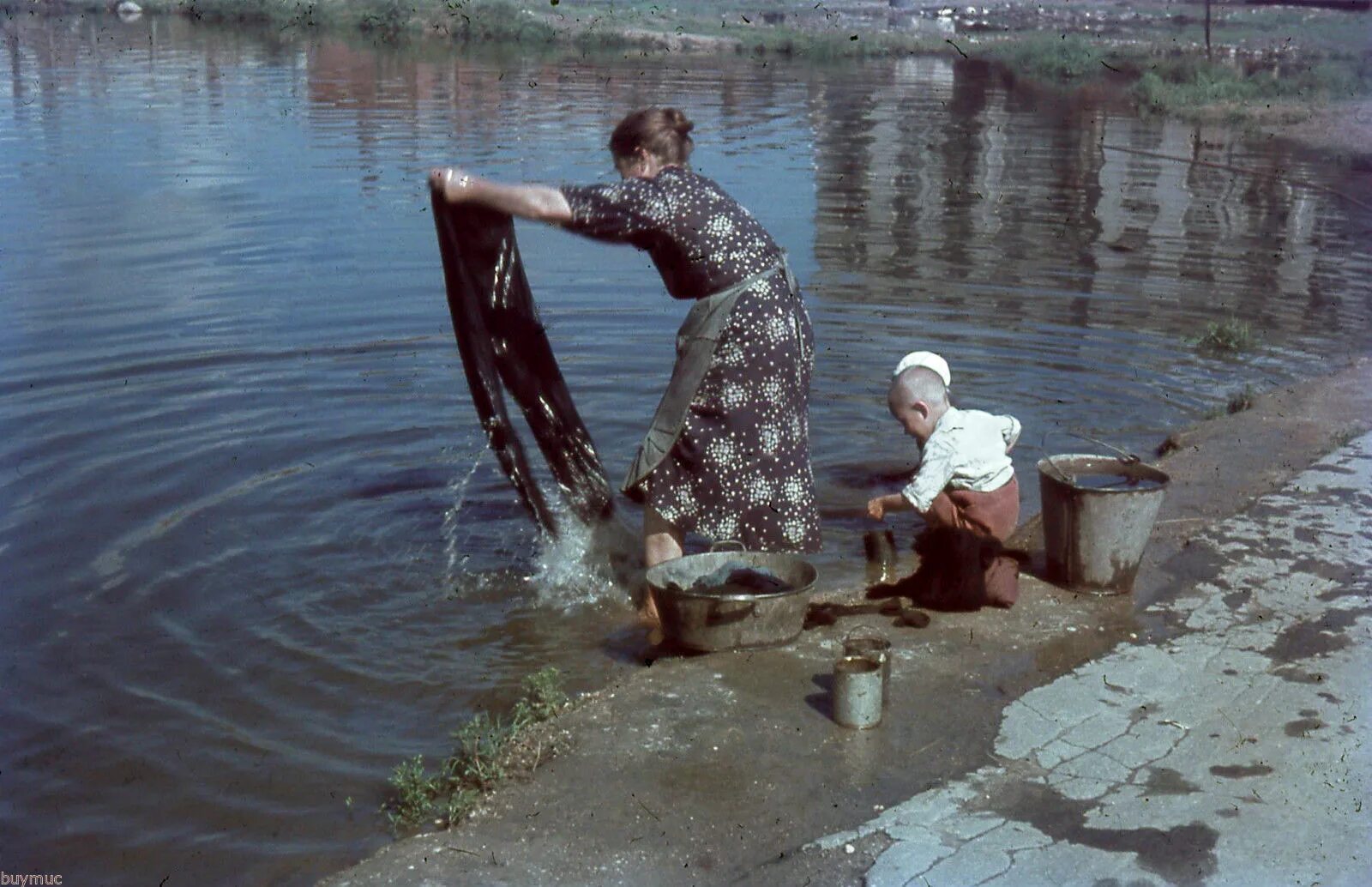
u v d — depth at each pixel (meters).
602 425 8.45
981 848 4.14
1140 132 21.42
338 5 36.69
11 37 31.83
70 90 22.83
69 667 5.68
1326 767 4.57
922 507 5.92
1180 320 11.15
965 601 5.92
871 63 30.36
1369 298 11.95
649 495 6.00
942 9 35.19
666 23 34.41
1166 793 4.43
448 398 8.99
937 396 6.16
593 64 28.66
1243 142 20.69
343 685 5.59
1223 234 14.48
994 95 25.39
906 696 5.13
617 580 6.61
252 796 4.80
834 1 37.94
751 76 27.19
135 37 32.50
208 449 8.05
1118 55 29.31
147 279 11.50
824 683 5.23
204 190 15.01
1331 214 15.59
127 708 5.38
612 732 4.89
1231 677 5.24
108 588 6.37
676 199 5.76
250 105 21.48
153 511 7.20
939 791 4.47
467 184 5.86
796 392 5.94
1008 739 4.80
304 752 5.09
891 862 4.08
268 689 5.55
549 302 11.20
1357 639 5.55
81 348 9.70
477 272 6.45
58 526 6.98
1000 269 12.71
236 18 37.00
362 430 8.41
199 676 5.64
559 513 6.90
